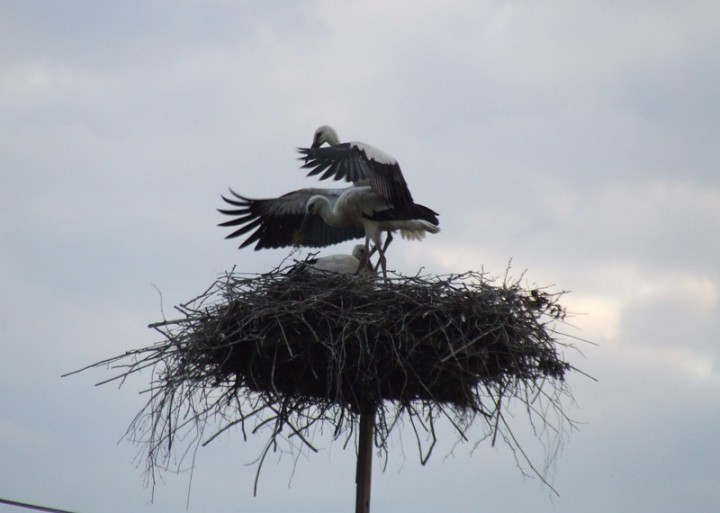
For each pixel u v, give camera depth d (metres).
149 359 12.22
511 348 12.34
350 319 11.88
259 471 12.02
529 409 12.45
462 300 12.37
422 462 12.05
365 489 12.00
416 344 11.91
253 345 12.05
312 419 12.49
